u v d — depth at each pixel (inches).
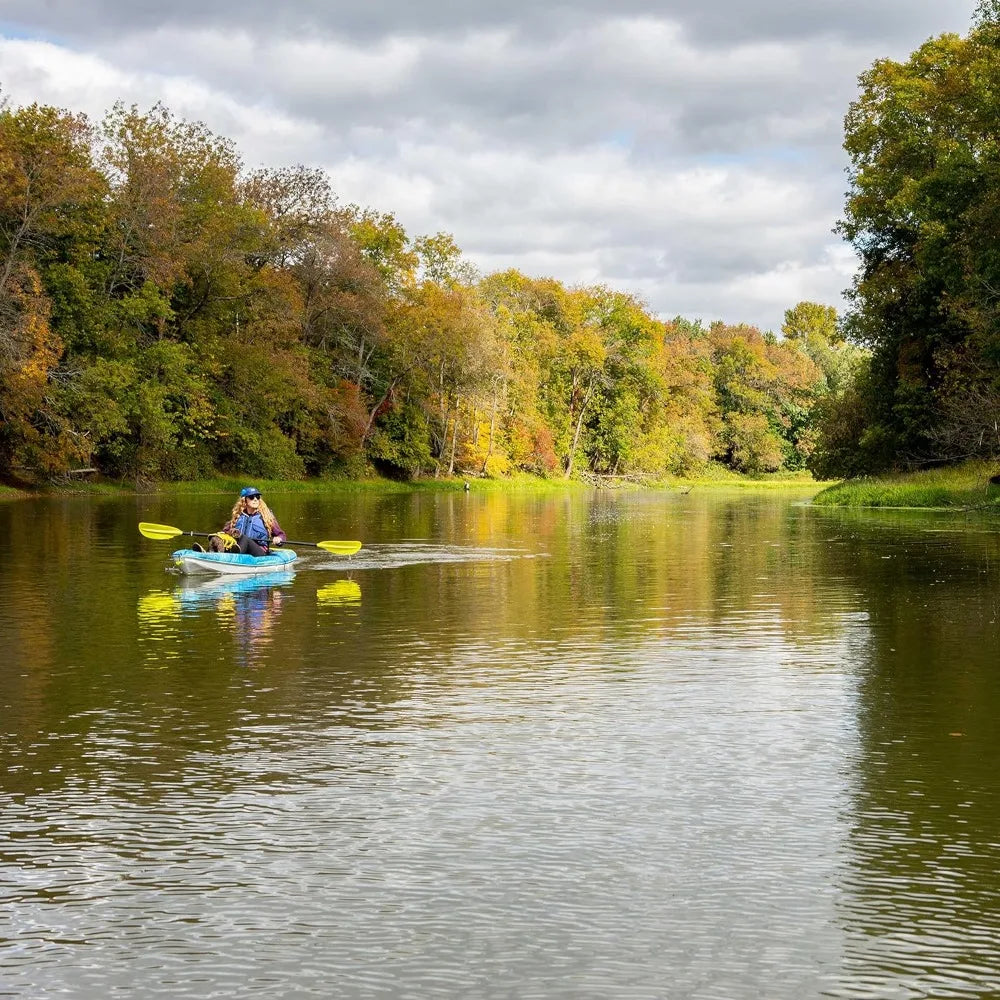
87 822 299.0
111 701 428.5
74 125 2049.7
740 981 218.7
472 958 227.3
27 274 1861.5
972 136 1772.9
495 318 3472.0
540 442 3863.2
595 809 308.7
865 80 2018.9
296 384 2659.9
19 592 735.7
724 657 521.0
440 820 300.2
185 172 2416.3
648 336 4279.0
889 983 217.9
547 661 510.3
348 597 722.8
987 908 248.2
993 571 873.5
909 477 1983.3
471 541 1205.7
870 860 273.4
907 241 1961.1
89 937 236.7
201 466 2503.7
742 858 275.1
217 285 2470.5
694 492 3378.4
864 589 764.6
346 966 224.7
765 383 5226.4
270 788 326.3
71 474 2170.3
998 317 1487.5
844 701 431.5
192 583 788.0
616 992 214.8
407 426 3184.1
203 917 245.0
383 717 405.7
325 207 2898.6
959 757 356.5
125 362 2143.2
